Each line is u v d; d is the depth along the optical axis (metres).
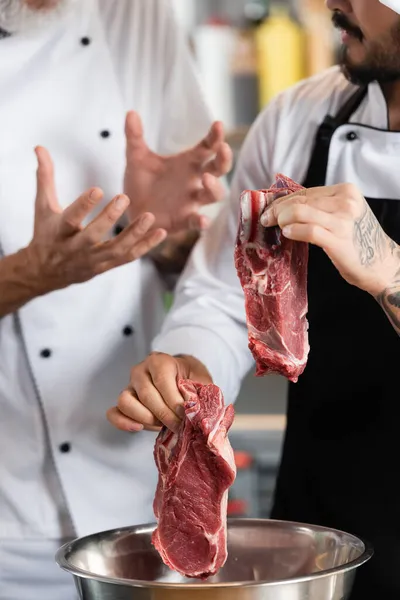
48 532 2.51
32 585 2.55
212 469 1.67
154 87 2.60
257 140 2.33
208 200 2.36
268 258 1.67
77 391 2.49
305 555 1.79
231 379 2.23
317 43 3.99
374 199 2.10
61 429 2.49
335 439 2.12
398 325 1.70
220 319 2.27
